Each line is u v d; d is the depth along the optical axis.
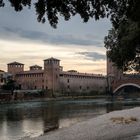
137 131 30.38
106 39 55.22
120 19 13.74
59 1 12.21
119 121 39.41
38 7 12.17
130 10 13.23
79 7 12.48
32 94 174.50
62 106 107.38
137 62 51.28
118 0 13.02
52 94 191.88
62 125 47.69
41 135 35.06
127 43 41.00
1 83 186.38
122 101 143.00
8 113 76.75
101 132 32.03
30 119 60.06
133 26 36.16
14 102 140.00
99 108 93.56
